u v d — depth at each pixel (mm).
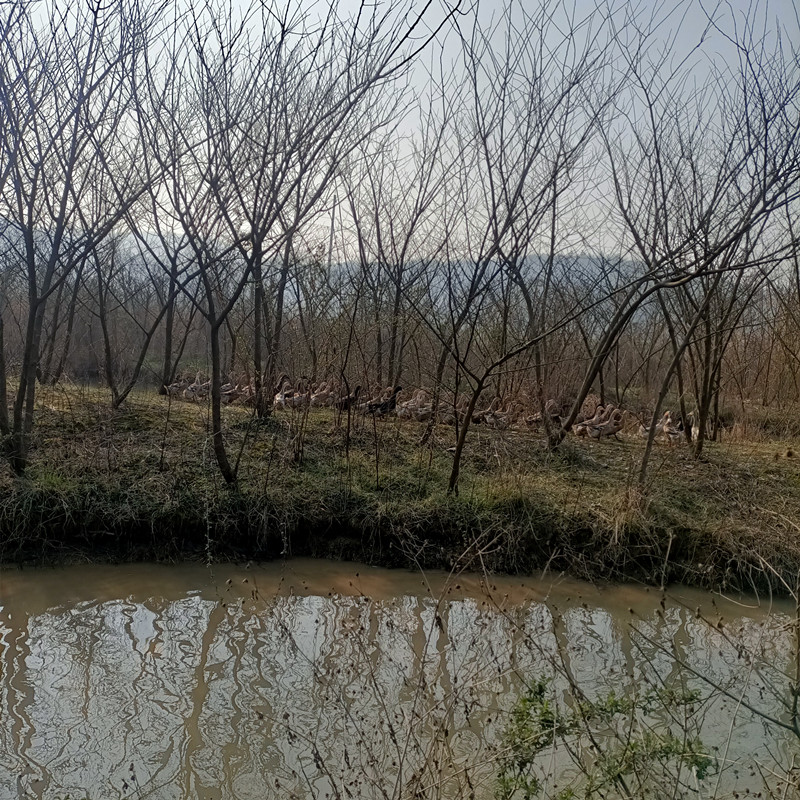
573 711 5008
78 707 6152
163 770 5371
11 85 8859
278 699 6297
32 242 9406
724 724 5805
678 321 14094
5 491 9117
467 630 7605
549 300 15961
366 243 14203
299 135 8828
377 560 9305
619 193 11859
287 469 10383
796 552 8930
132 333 20531
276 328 12133
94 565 8828
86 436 10859
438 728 4688
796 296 15727
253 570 9000
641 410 17672
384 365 15805
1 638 7301
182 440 11102
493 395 15656
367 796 4930
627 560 9172
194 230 9180
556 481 10742
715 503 10195
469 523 9492
